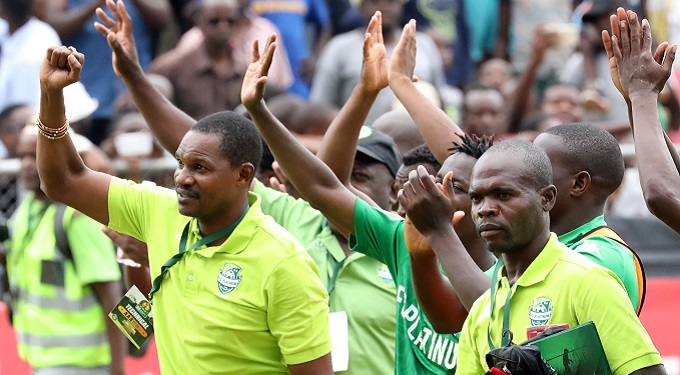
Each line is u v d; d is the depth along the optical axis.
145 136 27.45
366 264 17.64
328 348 14.91
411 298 15.42
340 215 15.61
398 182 17.09
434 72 34.66
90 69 33.31
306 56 37.00
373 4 33.91
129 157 27.33
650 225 25.95
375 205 16.94
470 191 12.85
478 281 13.52
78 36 33.47
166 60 32.75
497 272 13.22
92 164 23.92
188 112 32.62
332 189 15.59
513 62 37.88
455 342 15.28
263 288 14.63
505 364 11.69
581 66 32.66
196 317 14.72
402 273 15.45
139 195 15.73
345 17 37.69
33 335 23.50
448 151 16.33
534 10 37.84
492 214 12.61
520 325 12.69
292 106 27.23
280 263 14.67
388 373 17.27
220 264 14.79
